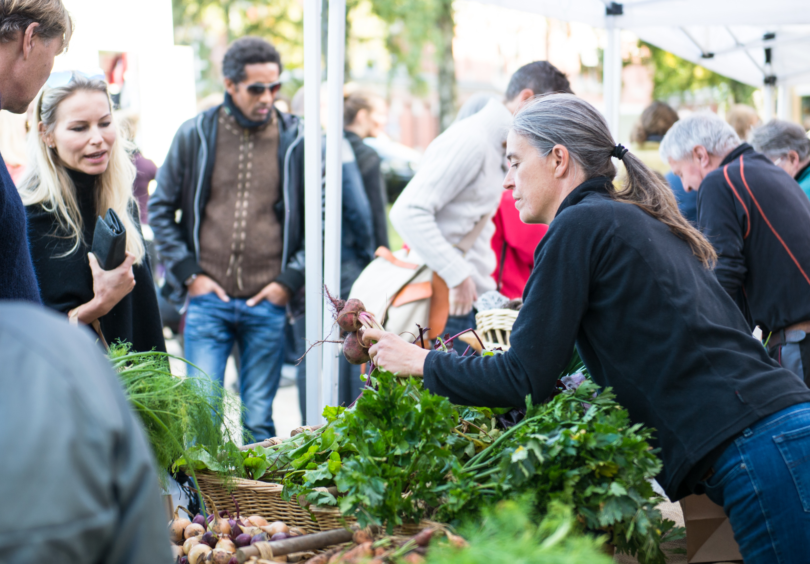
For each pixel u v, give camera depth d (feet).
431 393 5.25
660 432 4.88
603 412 4.89
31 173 6.82
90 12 11.10
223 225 11.67
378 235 14.64
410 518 4.60
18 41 5.01
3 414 2.05
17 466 2.00
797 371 8.77
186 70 14.11
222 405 5.48
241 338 11.91
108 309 6.60
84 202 7.08
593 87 54.75
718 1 11.61
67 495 2.04
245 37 11.57
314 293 8.89
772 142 11.56
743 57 17.02
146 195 15.12
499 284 11.60
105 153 6.97
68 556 2.03
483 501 4.58
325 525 4.96
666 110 15.87
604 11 12.28
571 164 5.32
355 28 52.80
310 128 8.73
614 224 4.93
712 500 5.13
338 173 8.83
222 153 11.66
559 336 4.89
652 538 4.60
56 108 6.70
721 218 8.91
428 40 51.08
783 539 4.60
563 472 4.47
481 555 2.85
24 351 2.17
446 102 51.75
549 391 4.99
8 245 4.78
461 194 10.18
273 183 11.79
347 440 5.32
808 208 9.16
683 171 10.01
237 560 4.41
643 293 4.84
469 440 5.26
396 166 31.09
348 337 6.11
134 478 2.25
